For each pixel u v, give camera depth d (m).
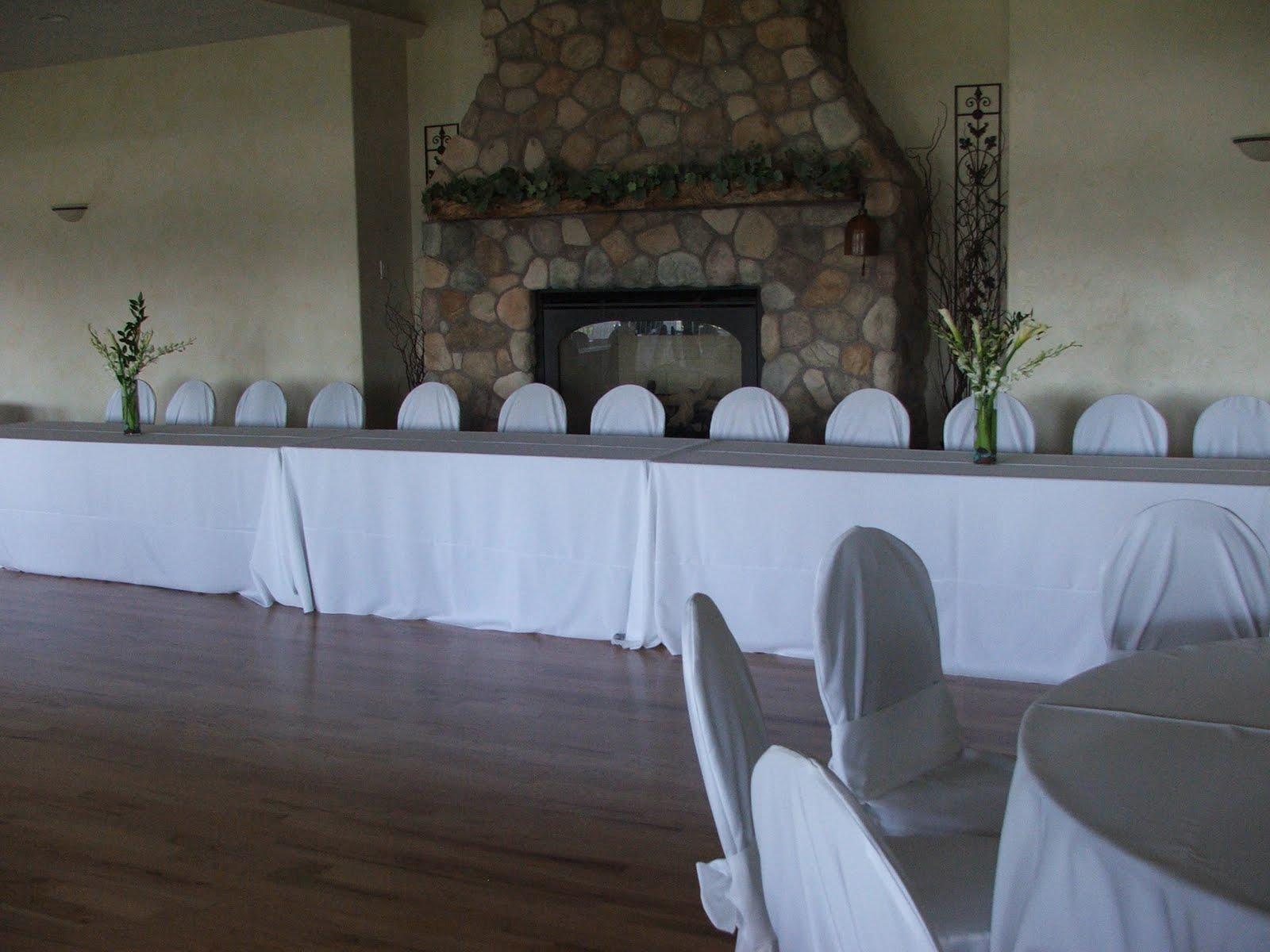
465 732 3.66
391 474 4.74
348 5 6.98
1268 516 3.49
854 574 2.32
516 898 2.67
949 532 3.85
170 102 7.97
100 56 8.09
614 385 6.90
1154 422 4.71
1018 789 1.62
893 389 5.98
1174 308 5.51
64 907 2.65
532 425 5.70
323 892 2.71
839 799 1.24
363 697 3.98
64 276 8.69
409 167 7.83
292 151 7.54
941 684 2.46
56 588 5.55
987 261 6.43
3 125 8.75
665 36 6.25
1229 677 2.02
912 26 6.45
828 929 1.33
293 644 4.59
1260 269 5.34
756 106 6.09
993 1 6.26
